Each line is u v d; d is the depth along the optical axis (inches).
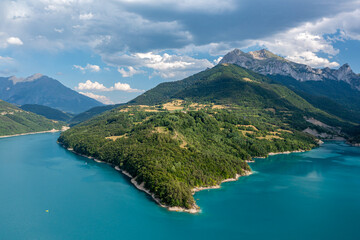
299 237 5876.0
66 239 5753.0
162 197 7431.1
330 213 7062.0
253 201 7770.7
